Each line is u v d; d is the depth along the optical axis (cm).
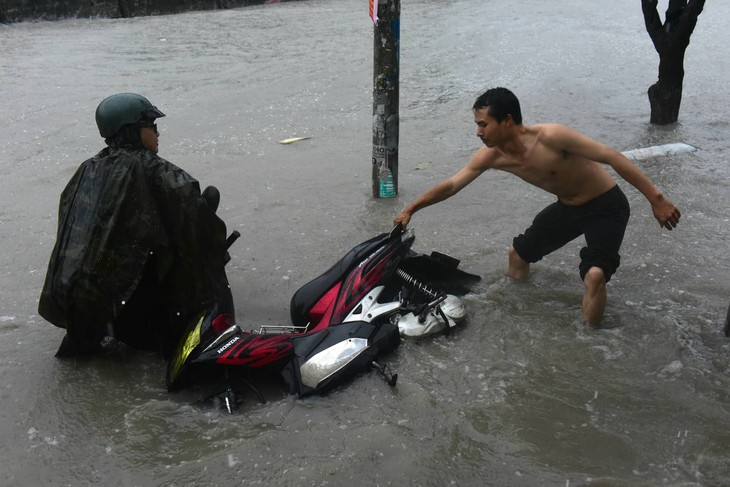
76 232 378
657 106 811
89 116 891
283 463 307
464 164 703
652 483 290
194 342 358
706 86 977
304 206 609
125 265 370
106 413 349
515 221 566
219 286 388
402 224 422
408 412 337
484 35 1293
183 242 375
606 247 402
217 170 706
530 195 619
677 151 715
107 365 391
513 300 438
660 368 370
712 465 301
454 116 861
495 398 348
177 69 1116
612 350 386
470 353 386
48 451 322
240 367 354
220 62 1154
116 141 385
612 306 432
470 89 973
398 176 679
